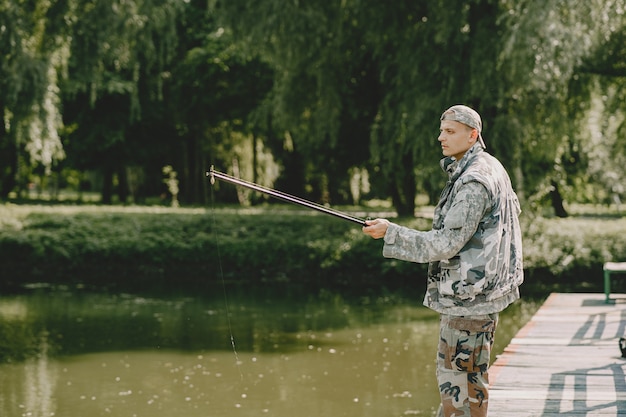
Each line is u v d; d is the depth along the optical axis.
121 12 17.66
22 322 11.86
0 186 34.09
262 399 7.64
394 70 17.86
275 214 22.38
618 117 17.38
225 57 27.11
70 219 19.97
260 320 12.22
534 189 16.78
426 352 9.77
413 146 16.05
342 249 17.38
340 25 17.45
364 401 7.56
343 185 31.72
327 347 10.09
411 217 20.66
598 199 30.17
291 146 29.98
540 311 9.20
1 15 16.44
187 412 7.18
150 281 17.38
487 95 14.83
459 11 15.11
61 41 17.73
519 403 5.01
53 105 17.22
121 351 9.81
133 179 35.72
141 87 28.36
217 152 31.39
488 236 3.19
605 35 14.34
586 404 4.98
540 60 13.40
